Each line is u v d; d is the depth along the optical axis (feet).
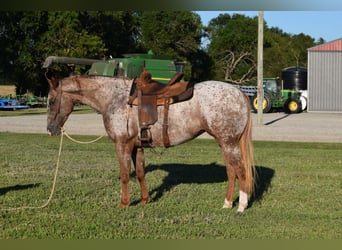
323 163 42.78
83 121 86.63
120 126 26.23
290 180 34.96
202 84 26.16
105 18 204.33
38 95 195.62
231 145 25.61
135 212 25.94
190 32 233.96
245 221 24.41
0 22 178.91
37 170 38.40
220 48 245.24
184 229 23.06
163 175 36.60
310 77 140.15
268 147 54.44
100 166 40.40
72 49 175.83
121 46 220.23
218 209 26.55
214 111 25.30
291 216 25.40
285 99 126.00
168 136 25.90
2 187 32.35
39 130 71.82
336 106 139.23
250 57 239.09
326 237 22.08
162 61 95.40
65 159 44.14
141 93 26.14
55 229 23.08
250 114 25.98
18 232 22.63
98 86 26.99
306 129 75.15
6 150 49.93
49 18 180.65
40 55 185.98
